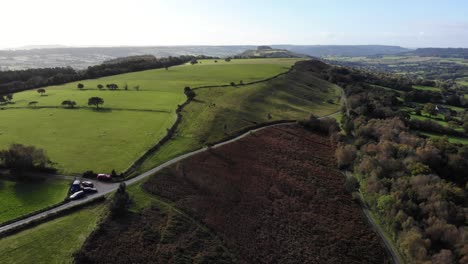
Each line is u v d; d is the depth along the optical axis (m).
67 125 100.31
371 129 115.12
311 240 67.12
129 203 62.56
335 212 77.12
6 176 69.62
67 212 59.22
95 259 50.06
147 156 81.50
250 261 58.94
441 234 67.12
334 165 98.94
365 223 75.25
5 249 49.97
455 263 61.59
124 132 95.19
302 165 94.00
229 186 76.50
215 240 60.66
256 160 90.56
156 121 104.25
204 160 83.44
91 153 81.31
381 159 91.62
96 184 68.81
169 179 72.69
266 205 74.00
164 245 55.88
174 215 62.72
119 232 55.69
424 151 96.31
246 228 65.81
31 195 63.88
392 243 70.06
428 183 81.44
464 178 92.12
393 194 77.31
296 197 79.38
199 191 71.88
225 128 103.19
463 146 108.81
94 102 117.25
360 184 88.62
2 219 56.44
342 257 64.56
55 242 52.09
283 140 106.06
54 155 79.44
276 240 65.06
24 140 87.94
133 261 51.56
